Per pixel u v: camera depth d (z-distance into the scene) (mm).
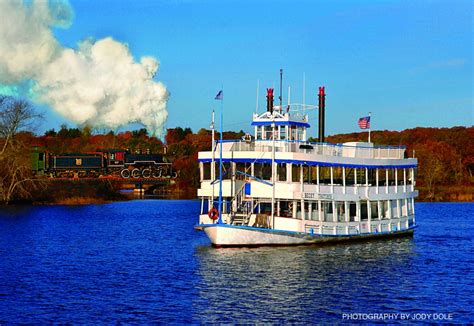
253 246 69125
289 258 65375
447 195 188375
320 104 92312
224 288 53938
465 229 101750
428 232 96750
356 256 68500
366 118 82812
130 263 67062
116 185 193875
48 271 62844
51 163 179125
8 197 146750
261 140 73250
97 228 102312
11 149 146250
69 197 161750
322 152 73188
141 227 104375
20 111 146500
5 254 73750
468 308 49094
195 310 47594
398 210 82688
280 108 78188
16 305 49094
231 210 70938
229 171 72312
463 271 62781
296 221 69000
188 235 92938
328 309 48219
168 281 57219
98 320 45125
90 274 61094
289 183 68500
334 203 72312
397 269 62875
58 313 46875
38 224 107875
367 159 75938
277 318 45875
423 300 51281
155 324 44281
